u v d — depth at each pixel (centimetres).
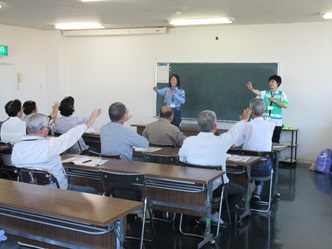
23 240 288
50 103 1028
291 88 789
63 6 680
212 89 855
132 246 370
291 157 781
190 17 760
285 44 788
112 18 802
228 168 459
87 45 996
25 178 327
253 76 816
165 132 496
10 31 946
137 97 947
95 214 220
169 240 386
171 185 349
